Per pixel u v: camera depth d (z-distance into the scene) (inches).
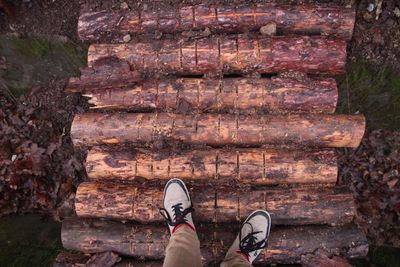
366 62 62.6
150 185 56.7
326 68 56.3
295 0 58.7
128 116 56.6
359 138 54.7
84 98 69.1
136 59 57.5
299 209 53.8
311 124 54.6
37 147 69.2
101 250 54.8
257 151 55.6
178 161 55.1
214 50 56.2
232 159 54.7
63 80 69.1
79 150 68.9
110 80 56.9
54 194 68.8
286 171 54.3
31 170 68.7
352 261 62.3
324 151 55.7
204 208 54.4
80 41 63.6
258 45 55.9
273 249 53.7
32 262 58.7
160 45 57.5
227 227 55.7
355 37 61.5
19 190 68.9
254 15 57.2
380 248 65.5
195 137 55.4
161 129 55.4
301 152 55.4
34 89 70.4
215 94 56.0
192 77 59.3
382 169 68.5
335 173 54.4
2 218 66.9
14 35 63.3
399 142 69.7
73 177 69.1
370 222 67.2
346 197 54.0
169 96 56.5
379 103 67.7
